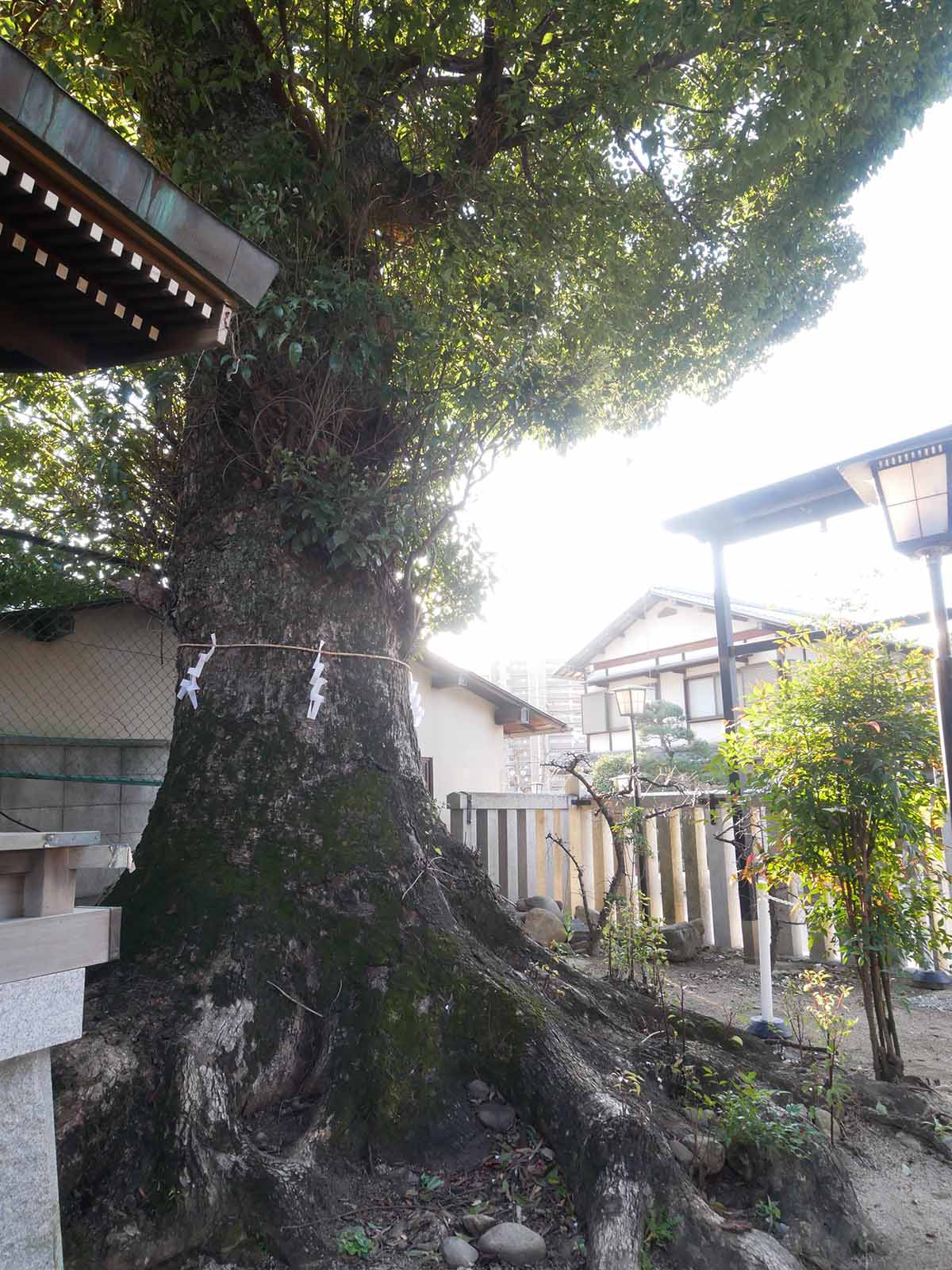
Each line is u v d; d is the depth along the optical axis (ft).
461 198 16.62
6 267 8.72
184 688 13.94
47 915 7.13
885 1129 12.79
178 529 15.30
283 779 13.03
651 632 74.38
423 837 14.02
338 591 14.44
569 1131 10.30
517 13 15.79
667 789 27.40
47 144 7.09
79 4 14.32
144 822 24.68
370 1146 10.49
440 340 15.30
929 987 21.15
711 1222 9.46
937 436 14.43
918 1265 9.85
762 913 16.49
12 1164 6.77
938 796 14.15
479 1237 9.40
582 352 20.01
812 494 22.34
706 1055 13.21
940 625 13.87
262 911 11.64
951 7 16.79
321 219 14.78
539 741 105.91
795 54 15.12
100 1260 8.16
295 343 12.87
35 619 22.54
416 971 11.82
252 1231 8.99
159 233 8.16
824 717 13.85
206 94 14.60
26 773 21.86
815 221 22.09
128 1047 9.71
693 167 21.86
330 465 14.34
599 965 21.61
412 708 15.78
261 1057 10.75
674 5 15.11
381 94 16.35
